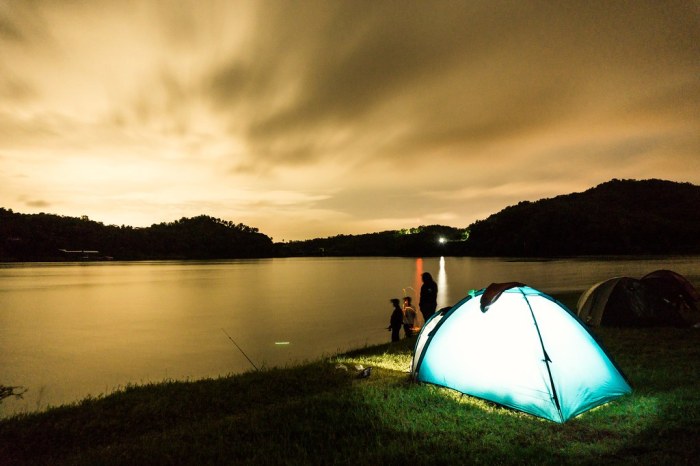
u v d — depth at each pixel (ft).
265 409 24.86
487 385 23.86
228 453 18.67
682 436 18.20
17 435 23.12
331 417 22.20
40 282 263.08
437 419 21.26
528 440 18.61
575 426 19.93
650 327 43.73
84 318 110.93
